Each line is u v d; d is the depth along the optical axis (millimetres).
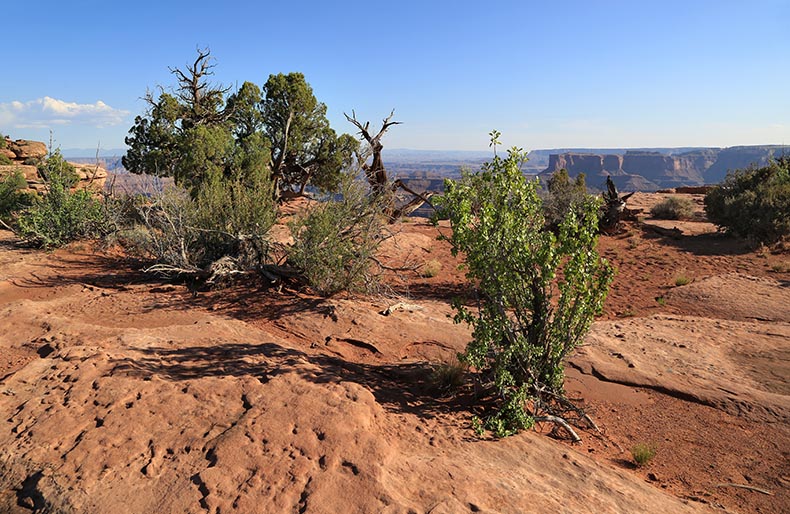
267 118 24875
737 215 17938
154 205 12289
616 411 6160
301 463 3947
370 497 3584
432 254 16234
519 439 5078
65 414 4672
